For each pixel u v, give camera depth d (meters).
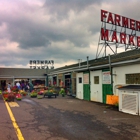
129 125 7.58
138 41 24.31
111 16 22.00
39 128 7.14
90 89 16.97
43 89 25.56
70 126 7.45
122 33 22.92
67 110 11.27
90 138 5.97
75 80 21.00
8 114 9.84
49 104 14.08
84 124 7.77
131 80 12.12
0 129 6.95
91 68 15.95
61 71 25.44
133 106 9.87
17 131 6.72
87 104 14.11
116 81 13.51
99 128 7.15
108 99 13.18
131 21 23.94
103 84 15.00
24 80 36.12
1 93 23.73
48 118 8.94
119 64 12.59
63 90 21.83
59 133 6.51
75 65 23.28
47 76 36.00
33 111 10.87
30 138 5.96
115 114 9.93
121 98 10.77
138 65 11.53
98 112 10.55
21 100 16.95
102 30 21.08
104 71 14.88
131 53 14.03
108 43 21.48
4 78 34.84
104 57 19.11
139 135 6.28
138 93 9.59
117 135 6.28
